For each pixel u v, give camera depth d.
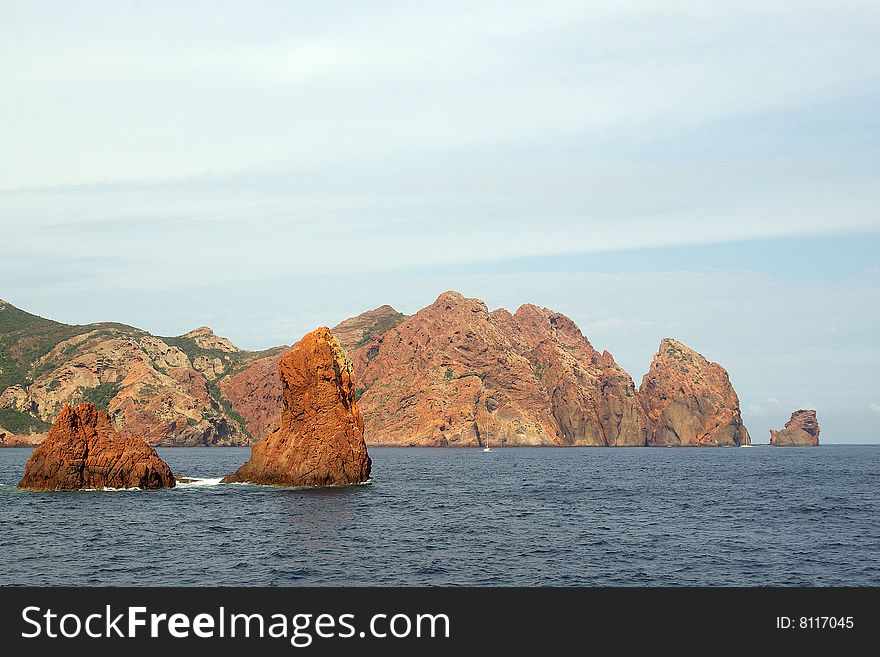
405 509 89.62
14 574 53.84
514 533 72.19
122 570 55.12
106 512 82.38
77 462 102.69
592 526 77.62
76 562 57.59
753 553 62.62
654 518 84.62
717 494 116.75
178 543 65.00
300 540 66.75
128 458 104.31
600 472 182.12
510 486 132.12
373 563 57.75
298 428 110.75
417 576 53.81
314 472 108.31
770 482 145.88
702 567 57.34
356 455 112.31
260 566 56.53
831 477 163.12
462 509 91.69
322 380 109.94
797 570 56.56
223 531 70.88
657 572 55.62
